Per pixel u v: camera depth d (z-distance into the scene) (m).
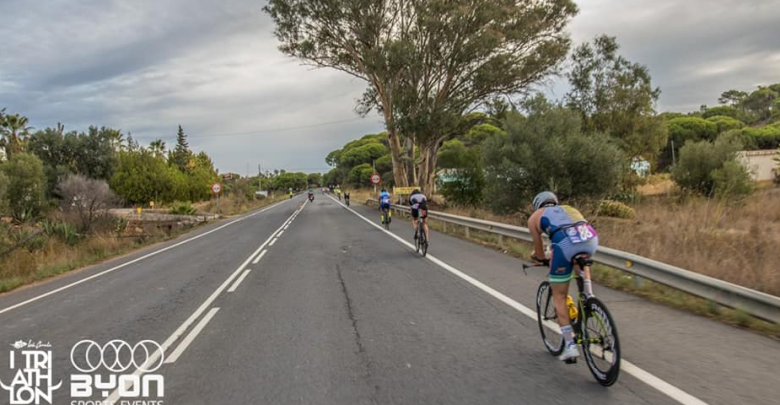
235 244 19.20
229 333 6.46
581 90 33.97
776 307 5.44
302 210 46.03
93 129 57.34
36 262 16.03
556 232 4.52
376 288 9.05
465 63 34.62
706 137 76.12
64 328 7.28
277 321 6.98
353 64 39.78
